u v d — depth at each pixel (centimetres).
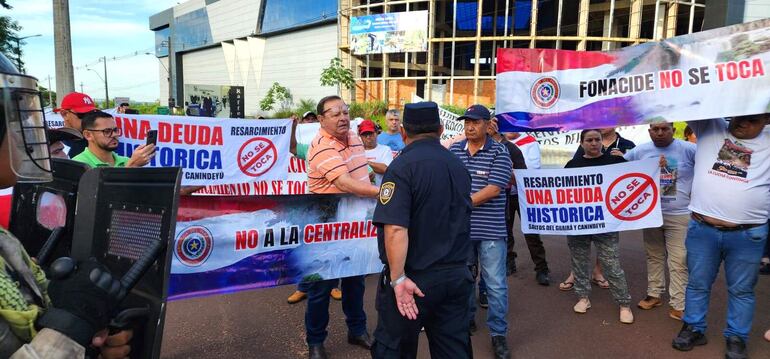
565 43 3866
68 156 431
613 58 395
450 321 273
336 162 350
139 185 170
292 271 359
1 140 139
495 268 379
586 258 455
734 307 368
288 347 388
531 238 541
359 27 3600
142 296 166
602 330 423
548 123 414
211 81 6512
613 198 431
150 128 487
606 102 400
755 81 343
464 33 4050
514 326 432
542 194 449
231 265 346
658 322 439
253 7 5262
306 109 4034
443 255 261
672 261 442
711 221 367
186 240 331
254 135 533
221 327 423
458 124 881
